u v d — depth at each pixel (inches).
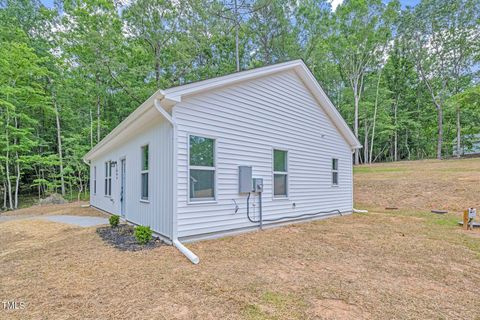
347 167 394.9
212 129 219.5
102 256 168.6
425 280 135.9
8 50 592.4
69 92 703.7
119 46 636.7
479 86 738.8
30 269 147.9
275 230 257.9
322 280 134.3
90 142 748.6
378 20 801.6
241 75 238.4
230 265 153.7
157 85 673.6
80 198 717.3
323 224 294.5
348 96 978.7
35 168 719.1
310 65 782.5
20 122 658.2
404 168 668.1
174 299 111.8
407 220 320.2
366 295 117.8
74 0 605.0
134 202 277.0
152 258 163.9
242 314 101.0
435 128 1064.8
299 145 308.0
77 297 113.6
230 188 231.9
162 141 211.5
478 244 207.2
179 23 656.4
